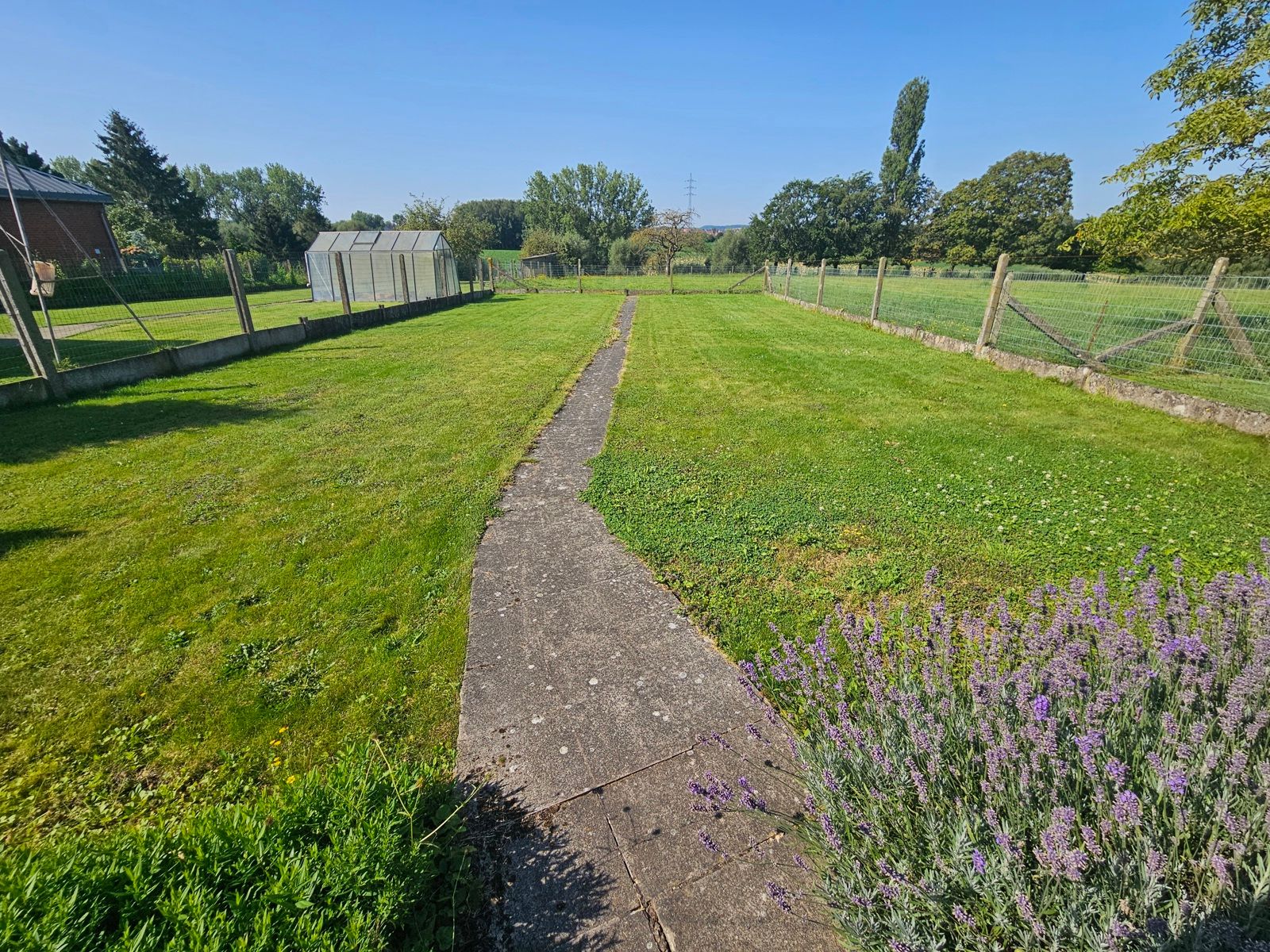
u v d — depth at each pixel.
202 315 18.81
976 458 5.78
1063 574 3.67
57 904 1.43
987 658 2.24
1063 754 1.69
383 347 12.62
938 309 14.38
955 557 3.88
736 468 5.55
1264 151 8.96
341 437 6.46
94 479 5.20
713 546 4.08
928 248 51.97
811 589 3.54
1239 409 6.45
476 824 2.11
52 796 2.20
